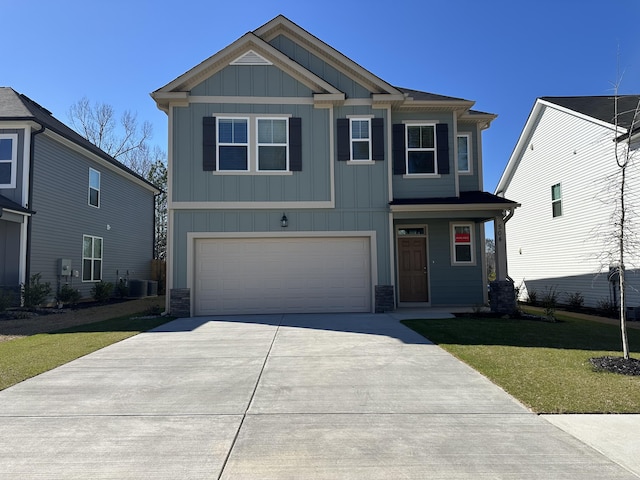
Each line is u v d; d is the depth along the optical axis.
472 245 13.51
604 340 7.92
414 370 5.78
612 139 12.98
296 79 12.07
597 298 14.27
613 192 10.40
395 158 12.77
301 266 11.95
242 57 11.99
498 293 11.36
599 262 13.80
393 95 12.10
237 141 11.86
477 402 4.53
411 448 3.47
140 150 33.16
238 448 3.47
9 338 8.58
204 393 4.86
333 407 4.40
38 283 13.68
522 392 4.80
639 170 12.05
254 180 11.83
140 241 23.34
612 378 5.32
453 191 12.77
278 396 4.74
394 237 13.48
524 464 3.21
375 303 11.87
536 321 10.29
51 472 3.10
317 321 10.16
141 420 4.07
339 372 5.70
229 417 4.14
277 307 11.82
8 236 13.81
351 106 12.21
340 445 3.53
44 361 6.34
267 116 11.95
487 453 3.38
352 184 12.05
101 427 3.91
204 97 11.80
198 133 11.77
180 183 11.66
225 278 11.77
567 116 16.02
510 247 20.78
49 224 15.12
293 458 3.30
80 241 17.20
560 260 16.50
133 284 20.55
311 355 6.68
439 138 12.86
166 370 5.84
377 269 11.94
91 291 17.97
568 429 3.83
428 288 13.34
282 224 11.82
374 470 3.12
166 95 11.59
